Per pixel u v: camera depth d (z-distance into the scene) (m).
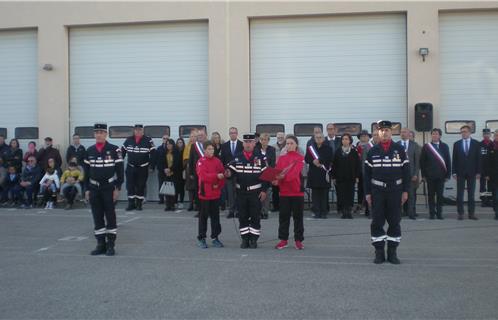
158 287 6.88
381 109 15.10
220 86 15.48
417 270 7.68
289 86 15.48
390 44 15.05
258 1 15.30
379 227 8.16
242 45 15.38
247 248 9.35
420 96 14.66
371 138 14.20
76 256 8.83
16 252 9.19
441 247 9.30
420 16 14.66
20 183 14.99
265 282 7.07
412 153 12.32
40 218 12.85
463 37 14.84
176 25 16.00
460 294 6.48
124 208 14.61
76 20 16.23
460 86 14.88
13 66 16.89
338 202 12.75
